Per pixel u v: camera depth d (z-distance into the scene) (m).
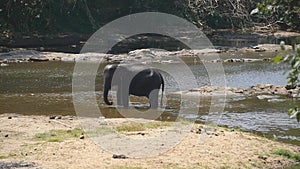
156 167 13.98
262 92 29.38
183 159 14.90
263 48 52.06
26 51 46.34
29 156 15.01
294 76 7.37
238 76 35.75
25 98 27.56
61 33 56.72
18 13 55.41
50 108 24.66
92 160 14.53
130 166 13.96
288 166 15.15
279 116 22.98
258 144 17.00
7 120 20.78
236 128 20.25
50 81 33.53
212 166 14.48
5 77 35.16
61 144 16.38
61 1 58.91
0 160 14.49
